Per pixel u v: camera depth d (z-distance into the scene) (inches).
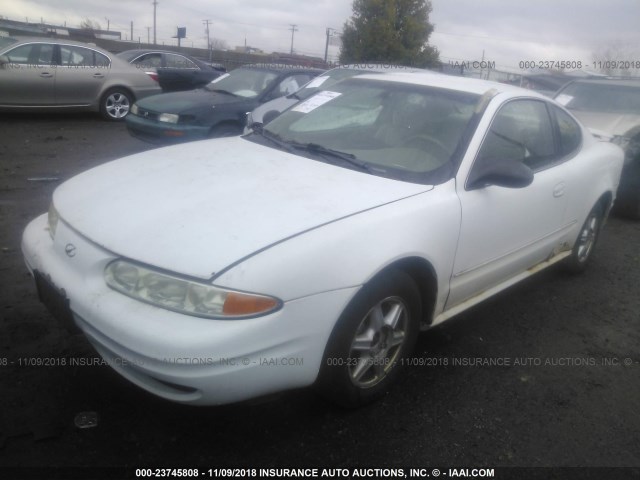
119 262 92.0
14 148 325.1
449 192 117.3
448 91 140.9
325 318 93.9
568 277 192.7
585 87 354.0
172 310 86.4
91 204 106.0
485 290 140.1
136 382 93.4
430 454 102.1
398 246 102.7
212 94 335.6
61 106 429.4
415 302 113.8
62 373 114.6
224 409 108.6
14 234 186.7
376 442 103.7
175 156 130.1
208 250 88.7
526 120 146.6
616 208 277.9
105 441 98.0
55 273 100.4
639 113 313.4
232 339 84.3
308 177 115.3
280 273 88.0
